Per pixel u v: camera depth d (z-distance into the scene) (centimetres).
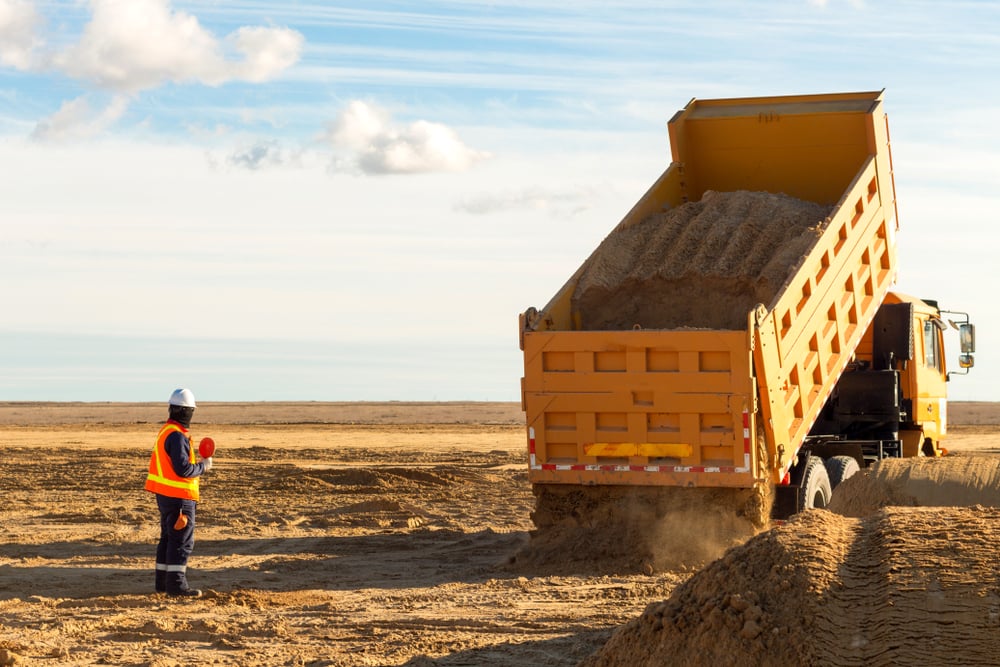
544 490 1392
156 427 5684
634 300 1434
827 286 1415
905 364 1705
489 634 991
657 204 1573
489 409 9656
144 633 1004
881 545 693
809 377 1390
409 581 1303
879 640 646
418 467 3061
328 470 2716
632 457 1319
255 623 1045
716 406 1273
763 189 1622
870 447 1628
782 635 654
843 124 1562
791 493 1385
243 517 1966
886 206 1571
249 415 8256
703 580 705
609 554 1349
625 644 702
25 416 8562
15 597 1193
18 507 2100
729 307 1387
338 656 909
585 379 1328
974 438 4200
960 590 649
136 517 1961
